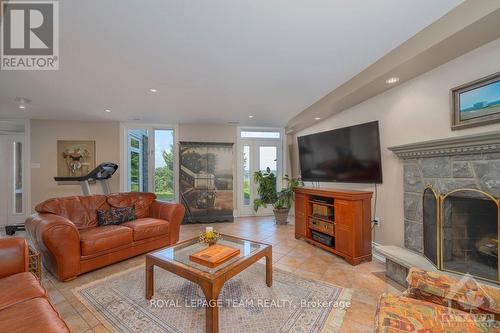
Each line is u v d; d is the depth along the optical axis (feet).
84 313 5.91
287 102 12.01
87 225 9.94
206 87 9.70
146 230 9.92
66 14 5.07
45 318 3.67
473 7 4.94
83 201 10.27
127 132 16.87
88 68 7.75
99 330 5.30
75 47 6.46
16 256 5.28
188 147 16.37
